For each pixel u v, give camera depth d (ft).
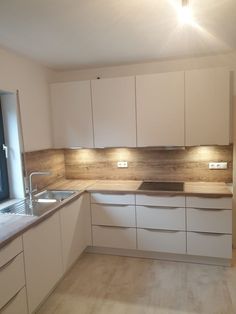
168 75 9.37
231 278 8.39
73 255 9.08
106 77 10.97
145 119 9.75
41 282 7.04
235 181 10.05
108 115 10.12
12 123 8.91
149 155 10.96
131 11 5.93
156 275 8.70
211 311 6.94
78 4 5.54
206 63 9.82
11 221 6.70
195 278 8.46
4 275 5.63
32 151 9.63
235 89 9.58
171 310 7.04
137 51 8.95
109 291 7.95
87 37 7.49
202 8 5.87
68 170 12.00
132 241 9.71
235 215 10.18
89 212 10.03
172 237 9.29
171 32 7.28
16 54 8.84
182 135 9.46
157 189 9.48
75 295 7.81
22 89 9.16
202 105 9.18
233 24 6.78
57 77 11.50
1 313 5.55
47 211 7.45
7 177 9.23
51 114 10.83
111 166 11.49
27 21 6.34
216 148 10.15
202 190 9.10
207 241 8.96
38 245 6.93
